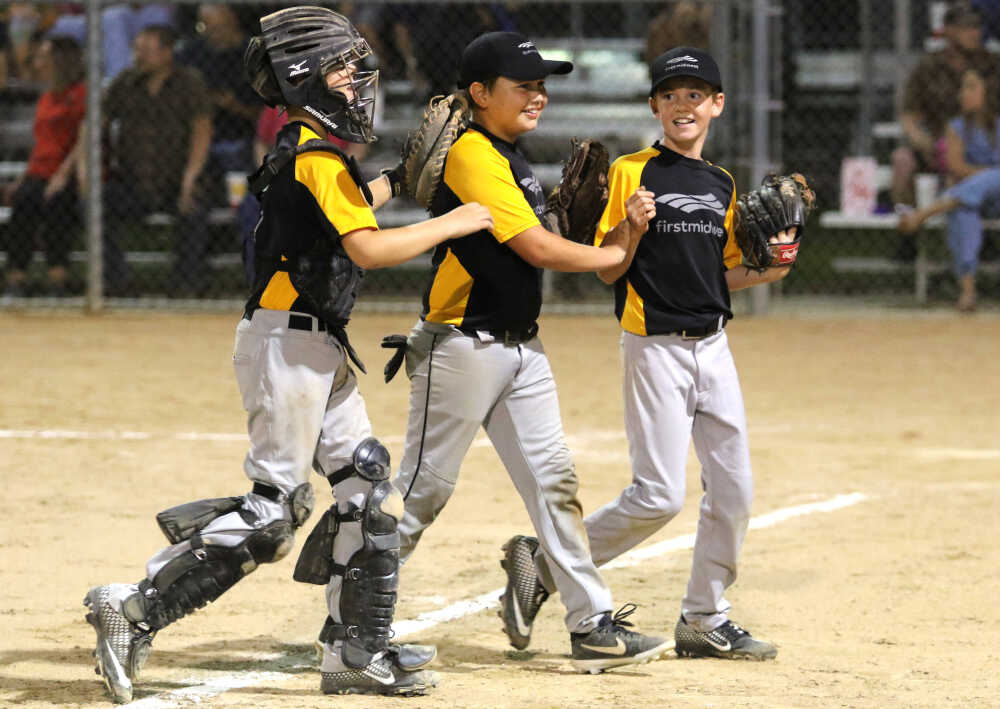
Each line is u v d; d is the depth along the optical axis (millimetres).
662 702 14672
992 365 40625
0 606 18188
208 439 30016
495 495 25219
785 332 47031
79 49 51719
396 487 15805
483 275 15219
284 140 14320
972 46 51031
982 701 14766
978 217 49719
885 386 37344
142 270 60156
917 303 53156
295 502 14328
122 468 27031
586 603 15820
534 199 15469
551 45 60062
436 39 53562
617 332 47094
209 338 45469
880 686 15320
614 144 55125
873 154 66750
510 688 15250
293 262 14203
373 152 55156
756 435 31000
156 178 51219
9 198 54000
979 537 22484
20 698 14695
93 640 16859
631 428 16234
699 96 16062
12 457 27922
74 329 47156
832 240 68750
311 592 19234
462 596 19109
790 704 14633
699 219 15977
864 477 27047
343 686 14891
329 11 14367
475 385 15367
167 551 14508
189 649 16609
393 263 14000
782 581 19875
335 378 14617
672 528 23312
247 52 14445
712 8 49250
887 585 19672
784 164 66812
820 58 69688
